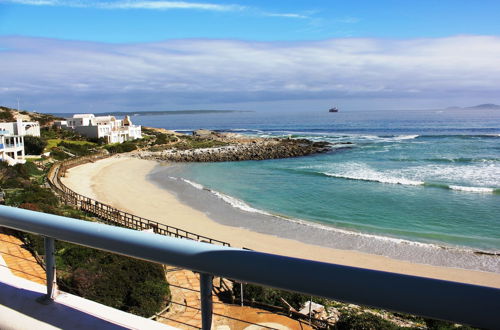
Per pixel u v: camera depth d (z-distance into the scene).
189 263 1.48
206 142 85.19
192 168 52.97
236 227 24.42
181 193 35.44
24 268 7.80
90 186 37.72
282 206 30.11
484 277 16.69
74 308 2.06
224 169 51.62
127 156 63.59
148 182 41.62
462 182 38.19
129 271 8.98
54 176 39.09
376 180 39.50
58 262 9.72
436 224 24.80
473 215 26.70
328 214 27.55
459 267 17.75
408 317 10.02
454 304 1.06
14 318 2.02
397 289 1.13
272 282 1.32
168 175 46.78
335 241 21.53
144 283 8.55
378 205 29.81
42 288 2.28
